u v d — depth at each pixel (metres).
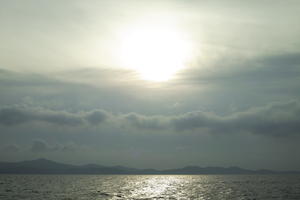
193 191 157.75
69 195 128.25
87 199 113.88
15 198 113.81
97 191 153.00
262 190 162.00
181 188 183.12
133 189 172.88
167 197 125.81
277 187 188.00
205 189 173.50
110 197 123.19
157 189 174.50
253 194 137.12
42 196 121.94
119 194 137.88
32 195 125.44
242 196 127.88
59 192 142.88
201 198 121.50
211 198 120.94
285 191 153.88
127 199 117.12
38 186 186.88
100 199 114.94
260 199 114.94
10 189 156.38
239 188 180.00
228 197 124.19
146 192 151.25
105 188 178.50
